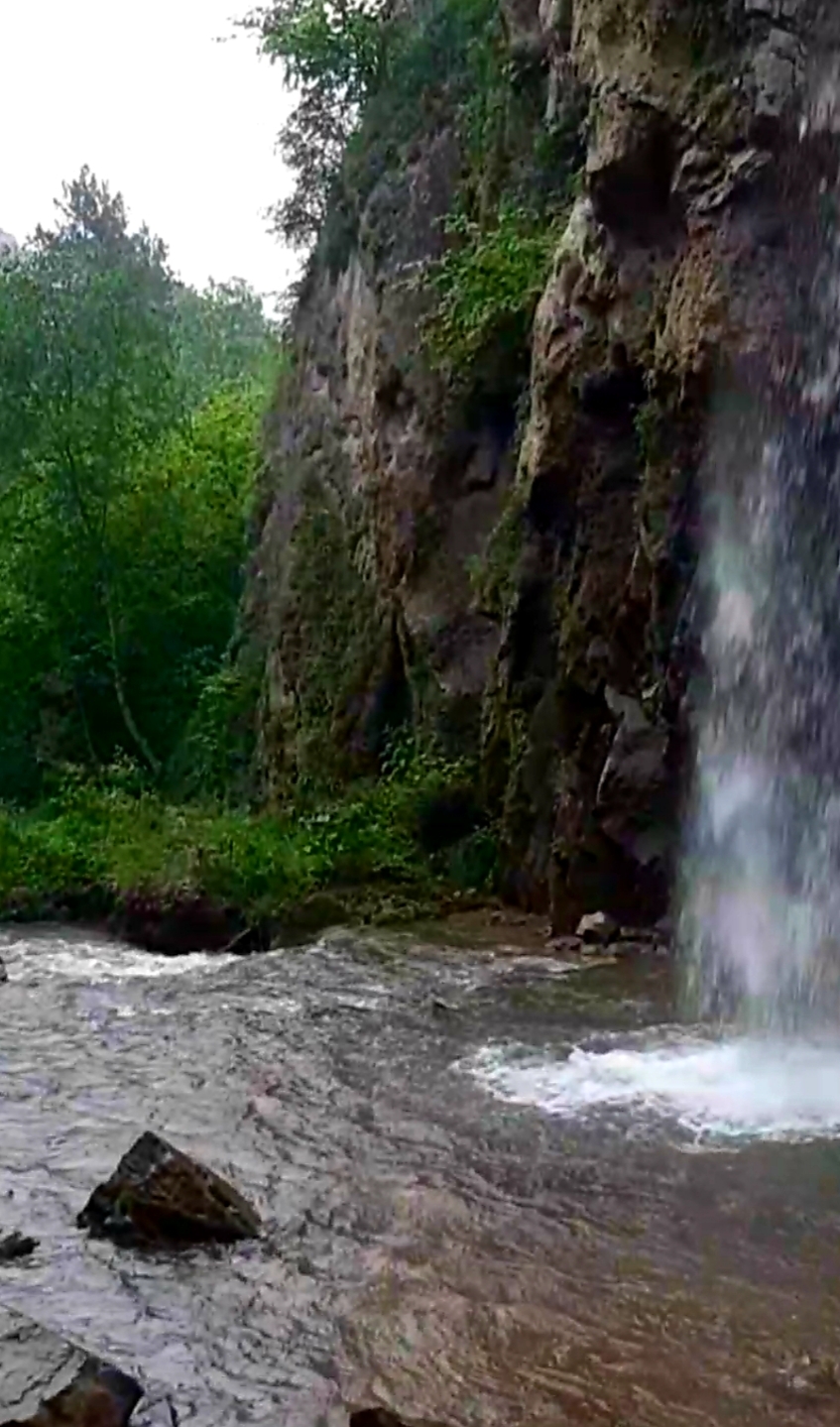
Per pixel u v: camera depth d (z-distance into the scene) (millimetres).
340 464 28375
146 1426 5066
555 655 16969
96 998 13125
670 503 14328
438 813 19859
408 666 22547
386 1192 7465
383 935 16141
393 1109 9000
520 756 17531
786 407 13031
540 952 14766
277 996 12922
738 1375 5449
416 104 26266
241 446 40062
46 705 36875
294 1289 6281
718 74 13578
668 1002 12180
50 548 36125
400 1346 5734
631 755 15070
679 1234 6855
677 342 13742
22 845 21078
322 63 29531
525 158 20656
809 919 12719
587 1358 5613
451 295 20906
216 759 32938
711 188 13492
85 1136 8531
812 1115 8727
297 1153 8125
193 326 71438
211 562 38000
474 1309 6059
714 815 13922
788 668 13141
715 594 13891
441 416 21719
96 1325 5945
